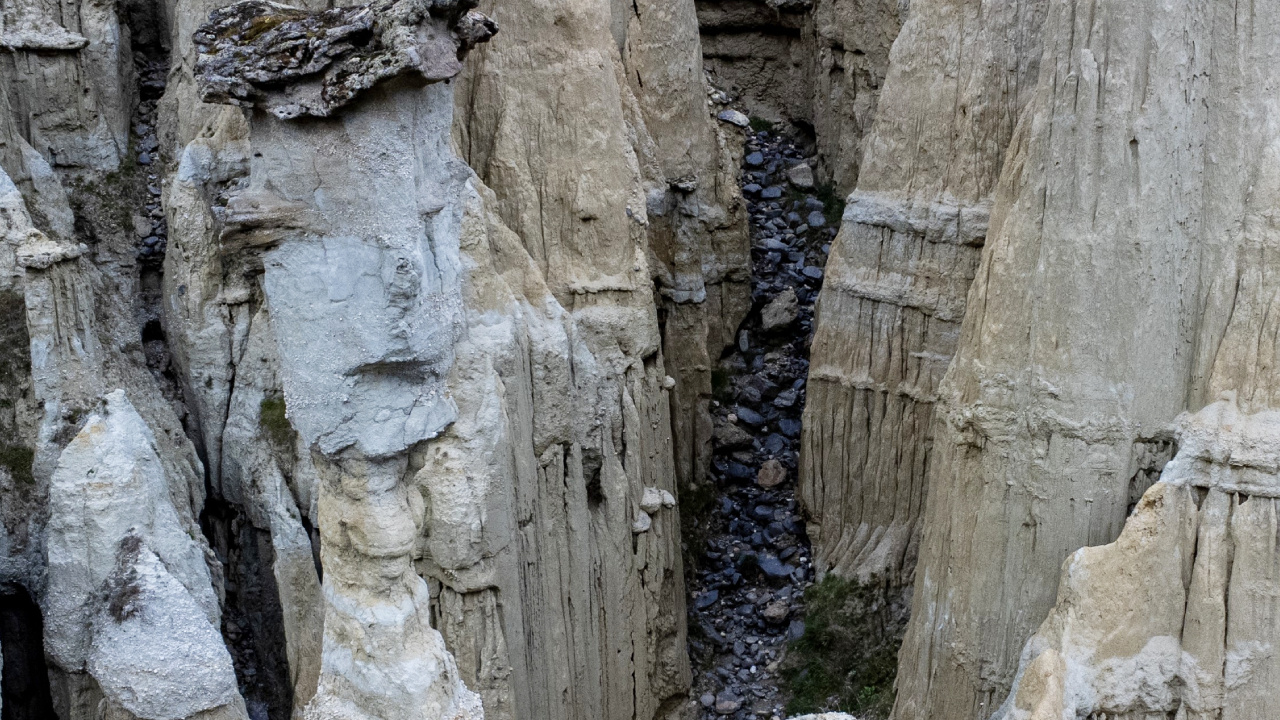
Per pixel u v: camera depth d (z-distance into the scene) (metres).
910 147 13.61
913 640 11.84
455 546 10.16
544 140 12.40
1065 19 10.16
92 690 10.02
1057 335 10.41
